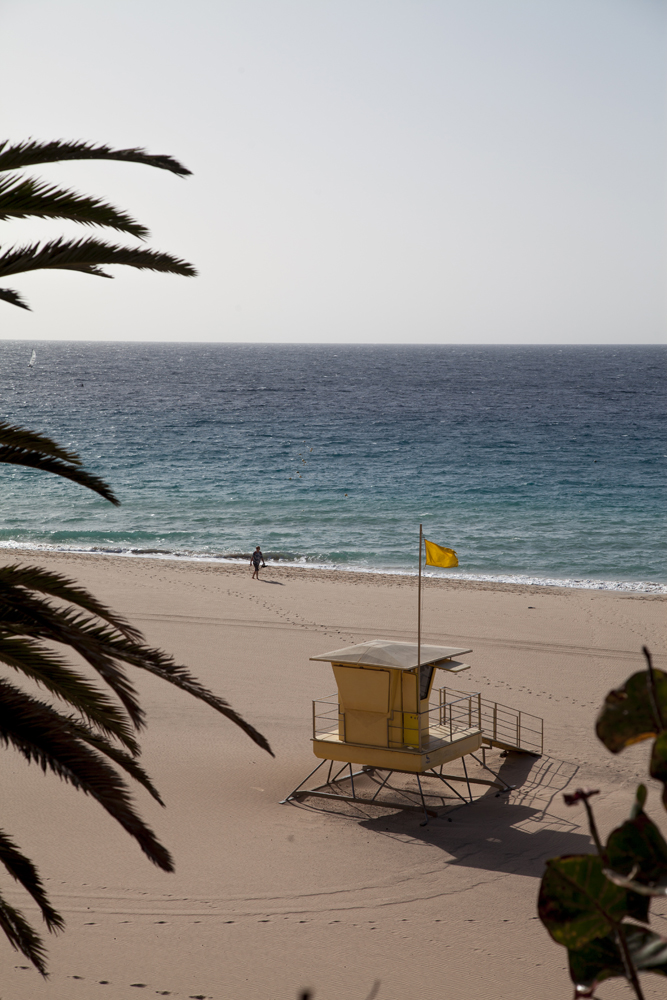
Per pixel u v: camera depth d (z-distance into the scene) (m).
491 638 30.94
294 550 49.66
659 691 2.24
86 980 12.55
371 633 31.38
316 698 25.03
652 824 2.22
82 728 8.29
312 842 17.00
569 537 52.97
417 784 19.88
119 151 6.68
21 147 6.71
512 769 20.56
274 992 12.31
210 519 58.88
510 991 12.35
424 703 18.47
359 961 13.12
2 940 13.68
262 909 14.59
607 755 21.19
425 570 45.28
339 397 162.12
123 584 38.34
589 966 2.25
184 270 7.41
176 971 12.80
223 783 19.78
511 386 187.50
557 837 16.94
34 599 7.42
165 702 24.66
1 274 7.00
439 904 14.71
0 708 7.34
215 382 199.25
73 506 63.25
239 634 31.00
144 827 7.21
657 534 53.78
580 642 30.52
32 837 17.08
